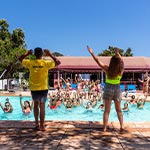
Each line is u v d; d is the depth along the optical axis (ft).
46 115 55.72
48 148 18.02
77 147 18.25
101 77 133.49
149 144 19.07
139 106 63.36
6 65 133.49
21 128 24.17
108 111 23.29
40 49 23.58
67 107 59.72
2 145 18.81
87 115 55.42
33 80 23.31
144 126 25.22
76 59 136.67
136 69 128.36
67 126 24.99
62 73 133.80
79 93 69.62
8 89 110.32
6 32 163.22
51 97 61.31
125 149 17.80
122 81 126.52
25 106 53.26
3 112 56.85
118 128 24.34
